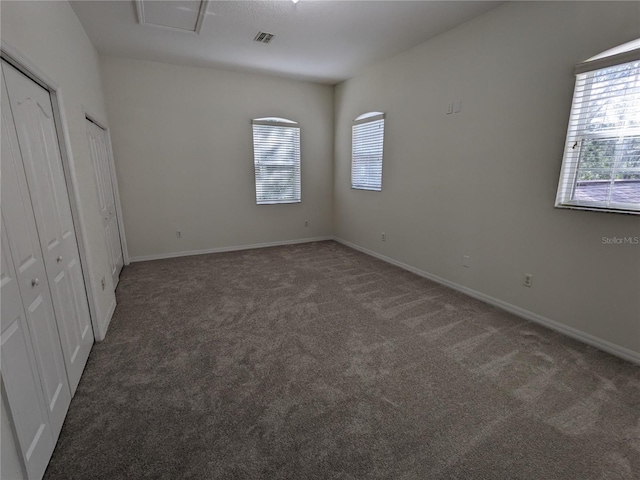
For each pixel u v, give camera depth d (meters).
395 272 4.06
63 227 1.91
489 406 1.75
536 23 2.46
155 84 4.27
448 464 1.41
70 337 1.85
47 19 1.86
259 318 2.79
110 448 1.48
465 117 3.13
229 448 1.49
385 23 3.04
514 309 2.88
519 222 2.76
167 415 1.68
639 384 1.92
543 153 2.53
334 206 5.86
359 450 1.48
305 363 2.14
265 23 3.03
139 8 2.73
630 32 1.98
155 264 4.39
